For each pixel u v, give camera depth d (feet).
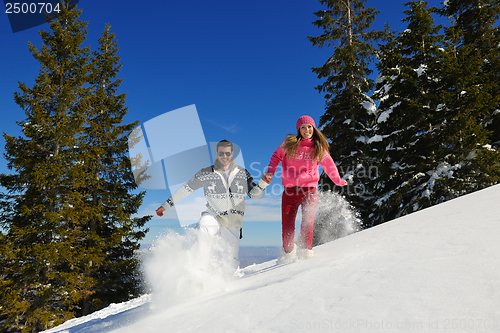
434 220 6.00
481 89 29.58
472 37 41.39
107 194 39.91
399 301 2.30
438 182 28.32
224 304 3.72
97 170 40.96
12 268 31.32
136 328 4.02
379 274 3.11
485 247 3.10
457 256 3.04
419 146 32.01
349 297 2.64
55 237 34.37
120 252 40.57
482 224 4.26
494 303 1.94
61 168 33.63
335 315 2.33
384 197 33.14
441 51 33.06
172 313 4.43
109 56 47.83
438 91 32.42
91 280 33.96
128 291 37.45
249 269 9.45
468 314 1.88
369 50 40.98
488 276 2.36
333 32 42.27
